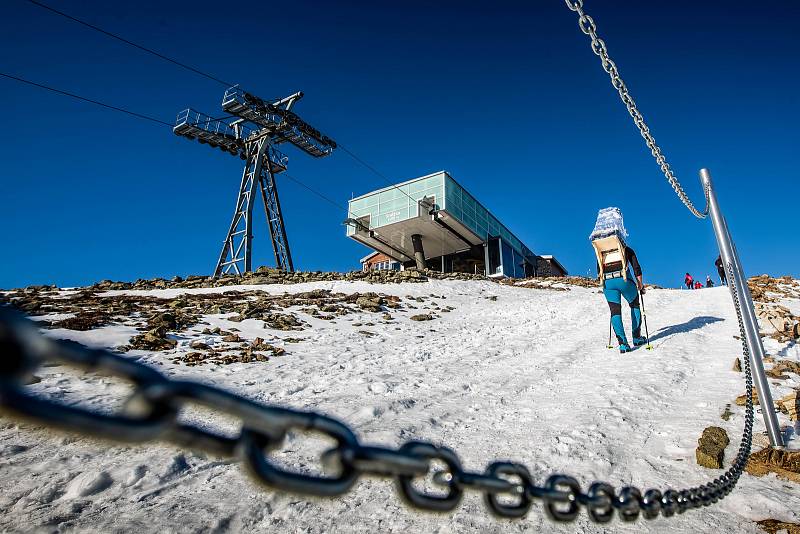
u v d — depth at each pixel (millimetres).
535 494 1261
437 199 40938
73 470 3533
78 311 11047
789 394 4906
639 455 3945
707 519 2879
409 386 6566
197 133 29656
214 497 3188
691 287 31109
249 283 20094
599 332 10852
